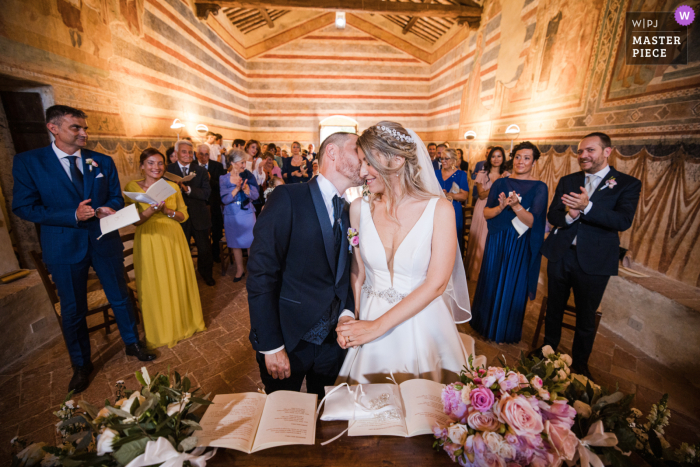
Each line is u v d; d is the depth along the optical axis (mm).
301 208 1230
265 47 11492
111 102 4805
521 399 768
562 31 4855
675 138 2988
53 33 3742
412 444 879
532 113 5676
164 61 6422
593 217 2090
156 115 6113
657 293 2725
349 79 11953
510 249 2736
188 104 7469
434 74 11531
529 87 5812
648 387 2387
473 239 4242
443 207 1238
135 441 711
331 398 1009
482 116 7891
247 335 3025
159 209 2551
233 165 4047
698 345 2414
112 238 2387
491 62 7465
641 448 876
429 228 1250
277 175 7207
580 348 2434
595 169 2223
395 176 1257
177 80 6957
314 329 1357
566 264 2355
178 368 2545
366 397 1006
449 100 10281
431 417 935
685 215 2896
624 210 2100
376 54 11836
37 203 2148
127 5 5254
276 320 1250
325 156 1251
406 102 12211
